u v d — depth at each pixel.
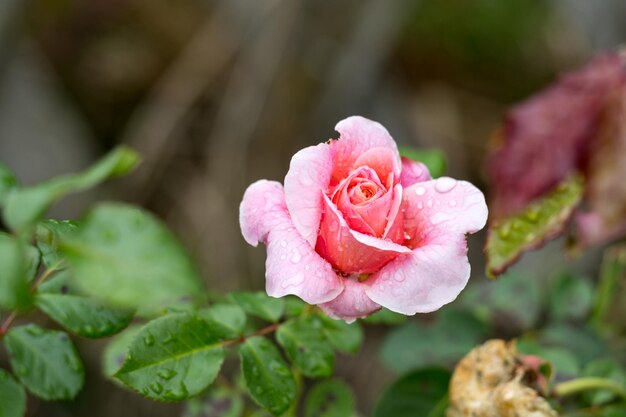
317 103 1.13
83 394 1.02
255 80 1.12
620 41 0.99
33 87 1.15
